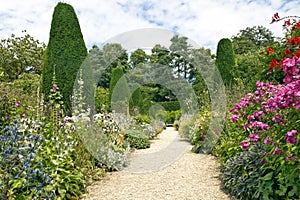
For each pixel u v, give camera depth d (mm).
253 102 3348
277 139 2352
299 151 2090
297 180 2191
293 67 2021
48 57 5793
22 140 2553
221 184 3498
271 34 22938
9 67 17906
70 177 3193
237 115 3689
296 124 2156
